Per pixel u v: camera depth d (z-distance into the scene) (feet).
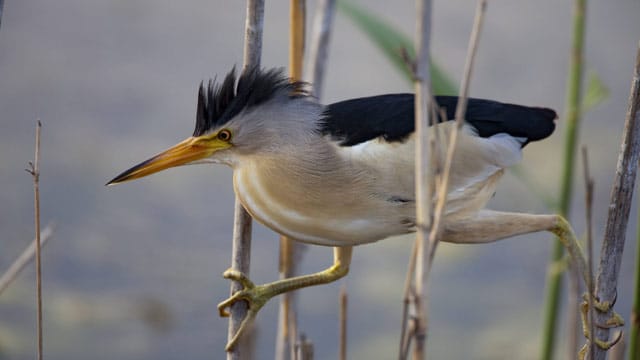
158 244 37.27
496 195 39.04
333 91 44.75
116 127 42.52
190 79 45.85
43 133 41.78
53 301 34.63
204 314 34.24
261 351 33.68
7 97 43.75
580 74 24.35
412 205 20.90
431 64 22.66
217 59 47.19
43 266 36.19
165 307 34.30
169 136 42.19
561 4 52.01
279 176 20.71
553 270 25.21
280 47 47.57
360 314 34.68
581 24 24.26
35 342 32.78
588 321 20.71
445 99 21.85
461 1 52.06
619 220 19.62
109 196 39.22
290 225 21.06
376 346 33.24
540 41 48.96
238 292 20.68
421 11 15.99
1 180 39.50
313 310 35.01
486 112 21.74
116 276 35.60
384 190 20.74
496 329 33.81
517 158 21.74
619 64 47.14
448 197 21.06
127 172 20.76
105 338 33.04
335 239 21.20
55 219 37.83
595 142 41.50
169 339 33.37
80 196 39.01
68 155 40.70
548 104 44.39
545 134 22.12
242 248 20.74
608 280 19.94
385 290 35.63
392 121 21.02
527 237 38.55
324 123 21.09
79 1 50.80
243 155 20.79
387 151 20.75
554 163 40.50
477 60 47.47
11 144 41.19
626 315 34.83
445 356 32.45
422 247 15.76
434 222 16.07
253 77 20.67
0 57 46.32
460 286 36.04
